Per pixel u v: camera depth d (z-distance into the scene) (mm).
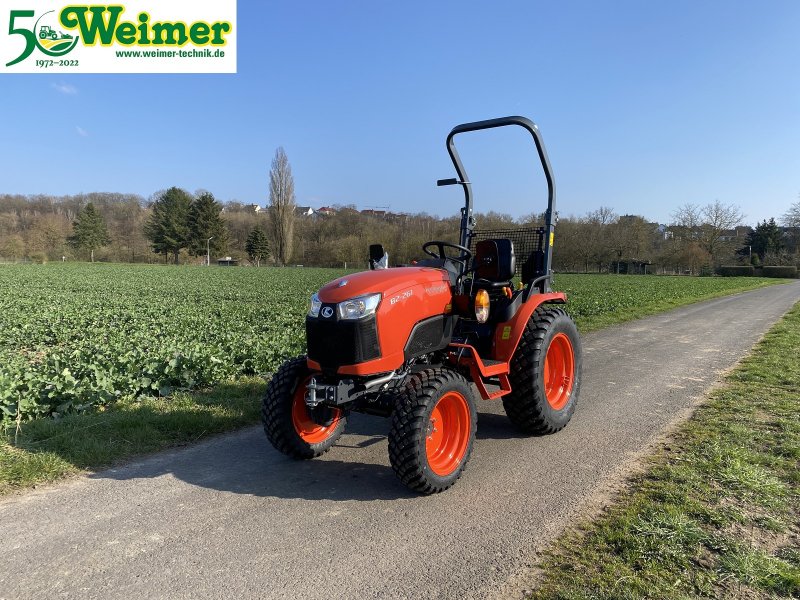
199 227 84125
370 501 3744
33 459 4223
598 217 71562
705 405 6035
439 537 3225
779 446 4594
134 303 17859
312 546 3119
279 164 73625
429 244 5047
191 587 2701
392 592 2670
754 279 53094
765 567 2818
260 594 2648
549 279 5453
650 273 65500
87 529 3289
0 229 82625
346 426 5371
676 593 2619
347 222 80312
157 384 6512
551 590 2654
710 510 3467
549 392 5336
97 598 2602
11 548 3053
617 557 2963
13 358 8219
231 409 5777
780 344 10094
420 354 4203
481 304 4379
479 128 5234
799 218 67688
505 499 3756
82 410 5680
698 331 12672
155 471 4242
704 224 66375
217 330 11078
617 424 5445
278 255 74500
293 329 11461
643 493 3766
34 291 23312
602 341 11094
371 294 3846
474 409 4152
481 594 2643
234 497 3787
